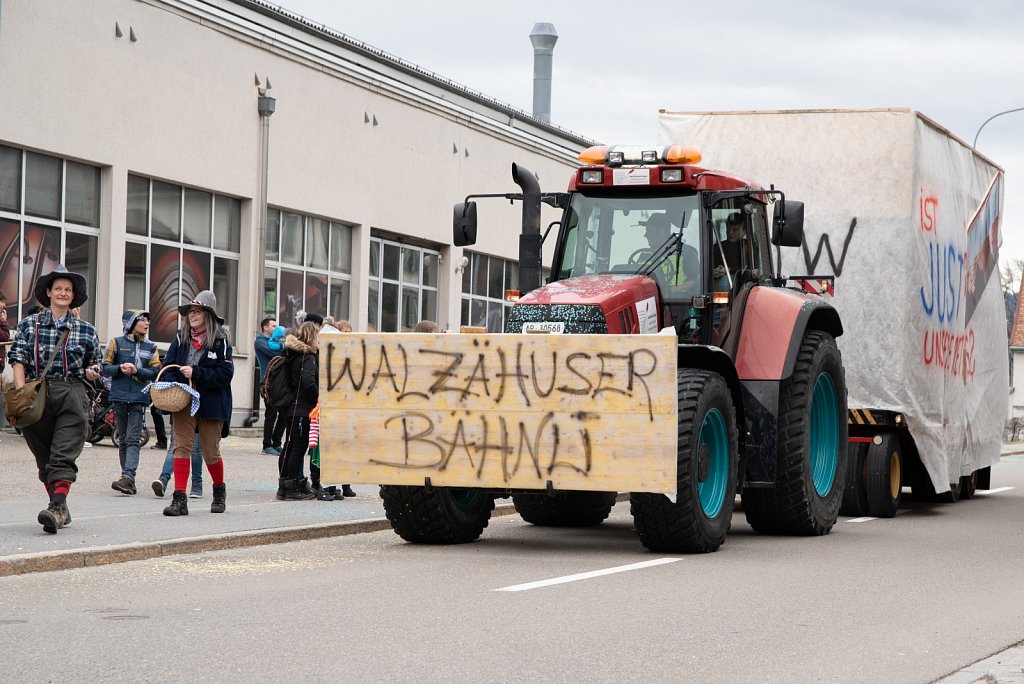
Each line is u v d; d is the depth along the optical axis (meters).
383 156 29.45
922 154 15.20
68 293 10.92
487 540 12.18
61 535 10.64
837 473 13.49
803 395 12.56
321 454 11.18
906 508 16.83
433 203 31.56
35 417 10.66
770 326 12.48
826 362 13.18
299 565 10.09
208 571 9.68
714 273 12.18
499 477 10.80
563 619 7.82
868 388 15.04
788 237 12.22
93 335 11.01
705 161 15.52
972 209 17.48
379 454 11.08
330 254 28.20
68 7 20.81
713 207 12.25
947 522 14.83
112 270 21.81
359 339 11.12
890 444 15.24
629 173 12.09
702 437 11.23
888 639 7.51
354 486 16.09
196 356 12.37
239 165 24.77
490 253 34.66
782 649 7.12
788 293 12.90
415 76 30.61
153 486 13.77
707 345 11.63
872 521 14.85
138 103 22.28
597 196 12.33
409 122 30.44
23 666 6.32
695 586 9.29
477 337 10.88
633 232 12.16
